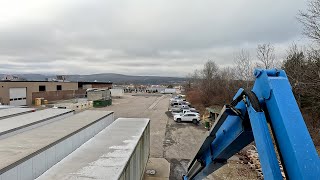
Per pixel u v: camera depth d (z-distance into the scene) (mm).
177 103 46875
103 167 6277
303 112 23719
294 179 2316
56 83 51312
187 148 18297
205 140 4855
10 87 39656
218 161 5043
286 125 2475
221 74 65250
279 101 2635
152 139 20875
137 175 9234
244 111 3559
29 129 11164
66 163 6559
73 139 9984
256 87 3123
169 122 29438
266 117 2873
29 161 6738
